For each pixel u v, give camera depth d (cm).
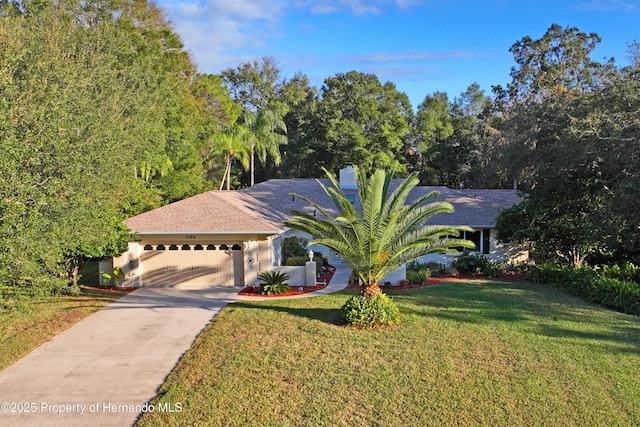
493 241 2597
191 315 1512
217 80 4266
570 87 4497
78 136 1250
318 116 4847
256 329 1325
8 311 1120
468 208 2706
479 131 4981
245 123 4725
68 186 1124
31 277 1045
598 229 1916
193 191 3706
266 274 1892
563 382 951
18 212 938
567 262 2369
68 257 1694
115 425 794
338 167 4634
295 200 2753
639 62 2069
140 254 2003
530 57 4803
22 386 955
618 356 1098
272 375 991
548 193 2256
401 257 1404
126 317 1488
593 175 2111
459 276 2350
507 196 2988
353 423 793
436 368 1028
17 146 982
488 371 1011
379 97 4984
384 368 1029
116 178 1614
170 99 2952
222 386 935
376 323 1341
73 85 1383
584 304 1669
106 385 956
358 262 1376
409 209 1431
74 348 1188
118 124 1741
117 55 2659
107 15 3022
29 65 1286
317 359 1084
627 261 2167
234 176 5531
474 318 1446
